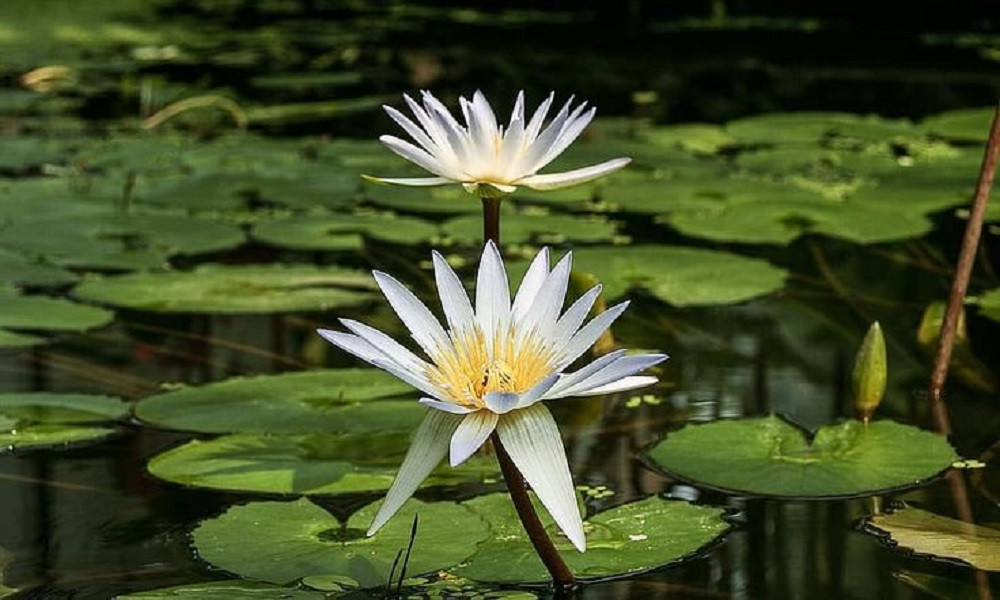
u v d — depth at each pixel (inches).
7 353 188.7
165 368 181.3
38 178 290.2
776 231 241.0
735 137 322.0
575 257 221.5
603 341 181.6
